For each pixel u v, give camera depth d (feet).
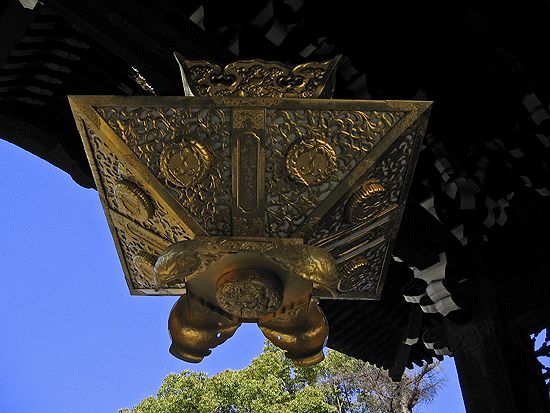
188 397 84.84
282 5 14.99
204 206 10.65
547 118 18.06
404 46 18.03
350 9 16.72
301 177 10.57
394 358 27.17
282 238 10.71
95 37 14.26
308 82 10.63
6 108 21.83
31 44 20.95
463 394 18.66
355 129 10.55
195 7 13.83
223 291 10.55
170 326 11.68
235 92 10.51
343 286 12.73
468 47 18.22
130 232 11.71
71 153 22.63
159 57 14.19
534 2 16.74
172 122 10.41
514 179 19.45
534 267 18.95
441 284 18.94
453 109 19.20
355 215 11.00
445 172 19.08
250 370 90.22
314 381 86.38
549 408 17.65
